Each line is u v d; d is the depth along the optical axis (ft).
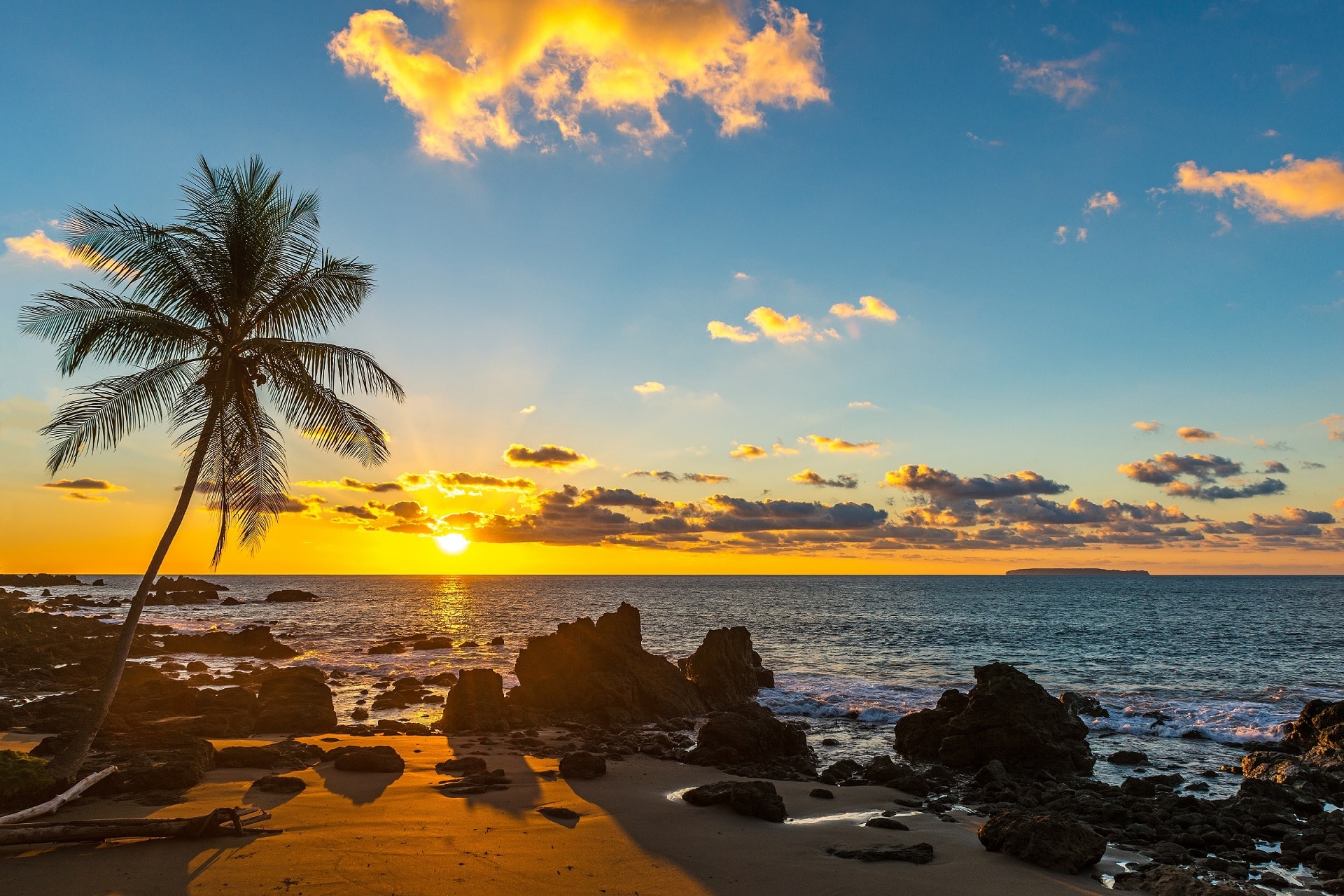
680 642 204.85
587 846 43.14
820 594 552.41
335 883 35.35
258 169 62.80
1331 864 47.85
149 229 58.18
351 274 65.67
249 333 63.46
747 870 40.65
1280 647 194.29
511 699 101.55
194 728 77.25
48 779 46.50
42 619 226.99
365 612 341.82
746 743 75.05
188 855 38.65
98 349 57.77
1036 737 76.38
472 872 37.78
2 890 33.78
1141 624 266.57
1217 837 52.65
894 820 53.31
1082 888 40.34
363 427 66.03
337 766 60.23
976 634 228.63
